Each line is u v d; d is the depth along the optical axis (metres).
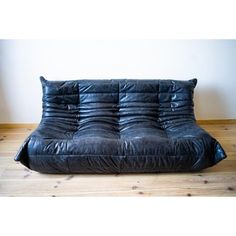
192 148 1.82
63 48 2.54
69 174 1.93
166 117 2.37
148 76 2.68
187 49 2.60
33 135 1.87
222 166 2.04
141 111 2.36
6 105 2.72
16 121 2.80
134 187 1.79
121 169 1.87
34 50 2.53
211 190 1.76
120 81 2.41
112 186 1.80
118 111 2.38
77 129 2.21
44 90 2.35
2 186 1.79
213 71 2.70
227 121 2.89
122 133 2.15
